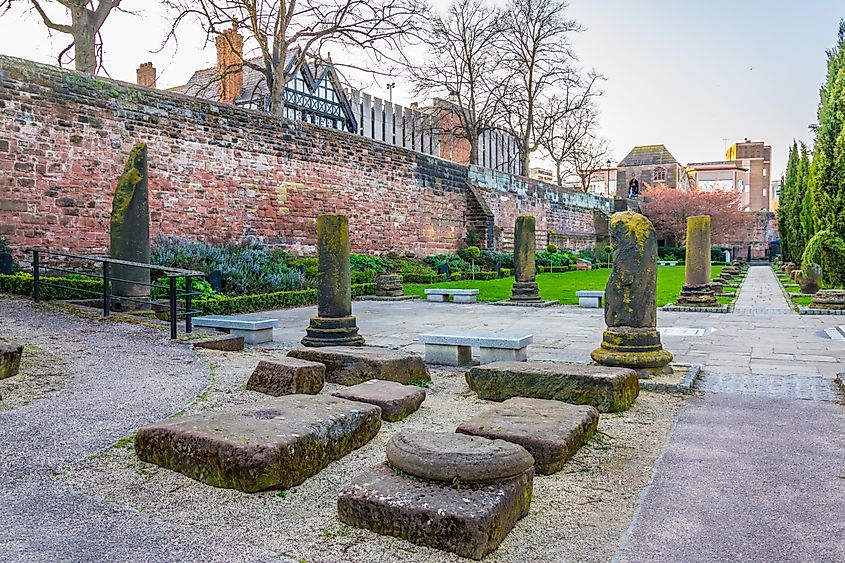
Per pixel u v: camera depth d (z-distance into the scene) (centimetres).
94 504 334
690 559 290
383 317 1316
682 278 2538
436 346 786
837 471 404
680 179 6488
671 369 683
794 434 485
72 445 417
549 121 4803
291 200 1992
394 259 2428
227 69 2623
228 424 395
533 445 398
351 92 3781
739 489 374
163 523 315
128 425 460
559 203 3953
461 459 313
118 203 1055
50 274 1312
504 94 3806
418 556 286
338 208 2183
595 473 401
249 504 341
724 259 4647
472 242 2889
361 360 634
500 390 587
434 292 1694
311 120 3148
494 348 759
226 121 1777
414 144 4381
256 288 1537
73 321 917
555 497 361
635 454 439
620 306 665
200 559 279
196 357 731
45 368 625
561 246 3950
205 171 1719
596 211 4469
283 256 1862
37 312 966
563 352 864
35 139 1334
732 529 321
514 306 1547
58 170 1373
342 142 2194
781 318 1266
